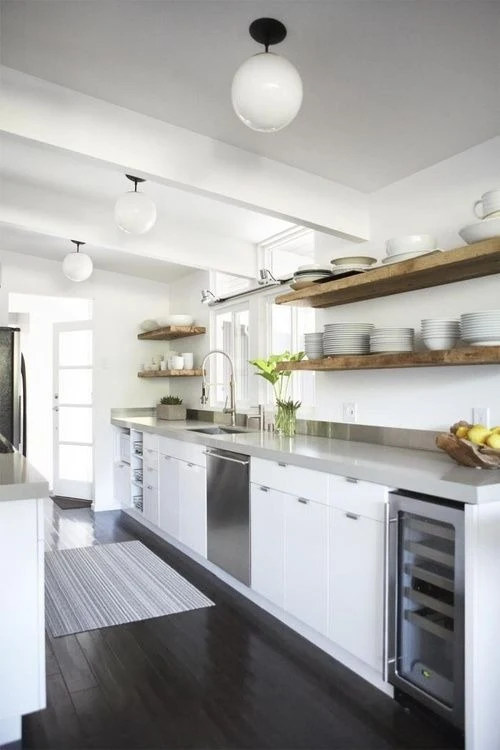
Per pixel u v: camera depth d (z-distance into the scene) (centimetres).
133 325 561
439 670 192
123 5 181
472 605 171
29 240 463
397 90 218
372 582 209
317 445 288
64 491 576
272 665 233
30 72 224
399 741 182
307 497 246
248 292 419
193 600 304
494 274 237
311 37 189
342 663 234
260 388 413
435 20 177
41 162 317
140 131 250
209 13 182
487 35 182
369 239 312
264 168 280
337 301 314
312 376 365
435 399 262
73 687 216
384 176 290
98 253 485
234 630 267
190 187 263
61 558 379
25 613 187
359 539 216
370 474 209
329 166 285
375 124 244
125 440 508
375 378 297
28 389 633
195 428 414
